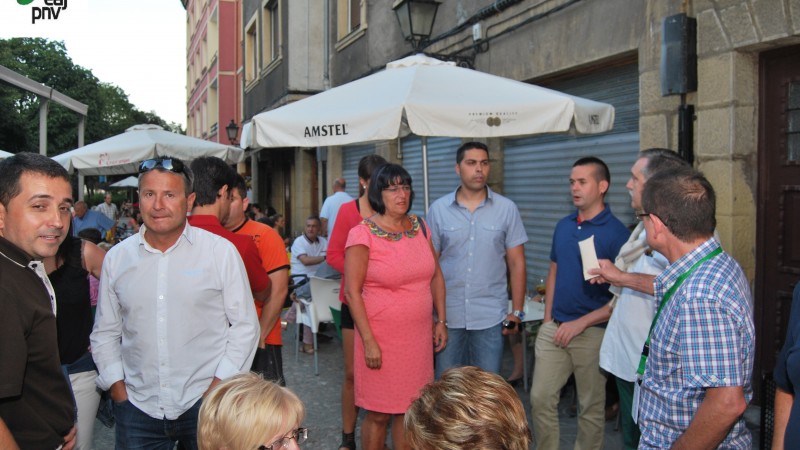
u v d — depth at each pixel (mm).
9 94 26094
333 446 4270
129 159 9461
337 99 4594
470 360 3902
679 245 2037
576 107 4184
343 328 3947
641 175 2930
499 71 7230
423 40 8133
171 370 2541
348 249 3346
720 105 4391
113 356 2662
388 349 3320
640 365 2221
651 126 5039
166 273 2541
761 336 4383
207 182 3035
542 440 3479
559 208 6637
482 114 4000
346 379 3975
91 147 9859
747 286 1991
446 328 3736
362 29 11180
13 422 1974
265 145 4531
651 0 4988
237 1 24938
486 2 7359
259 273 3100
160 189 2457
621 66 5773
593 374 3355
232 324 2686
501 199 3893
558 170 6641
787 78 4199
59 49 35094
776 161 4277
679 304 1943
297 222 15953
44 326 2021
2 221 1982
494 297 3830
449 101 4027
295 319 7094
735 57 4297
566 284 3428
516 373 5281
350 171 12703
